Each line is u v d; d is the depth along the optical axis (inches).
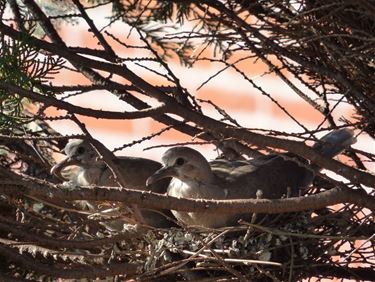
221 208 350.6
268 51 375.9
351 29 358.3
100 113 347.3
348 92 378.6
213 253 367.6
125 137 581.3
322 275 393.1
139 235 380.8
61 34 548.1
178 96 391.9
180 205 346.3
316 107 401.1
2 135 333.7
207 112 580.4
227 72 586.2
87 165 418.9
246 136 358.3
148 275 376.2
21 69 334.3
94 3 474.6
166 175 405.7
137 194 342.0
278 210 354.9
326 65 379.6
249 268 382.3
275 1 369.4
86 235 391.2
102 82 394.9
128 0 425.1
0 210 381.1
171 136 579.8
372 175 362.0
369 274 396.5
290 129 582.9
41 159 416.8
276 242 382.9
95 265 375.6
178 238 382.0
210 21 421.4
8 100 336.2
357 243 441.1
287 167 416.2
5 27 345.4
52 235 392.2
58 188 334.3
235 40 381.7
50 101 339.6
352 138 397.4
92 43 550.3
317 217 387.9
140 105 405.7
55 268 362.9
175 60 496.7
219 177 410.9
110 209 382.3
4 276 354.3
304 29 364.8
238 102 585.6
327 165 361.7
